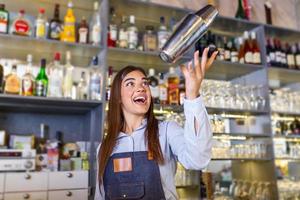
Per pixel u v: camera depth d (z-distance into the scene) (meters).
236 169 2.16
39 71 1.80
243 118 2.17
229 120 2.10
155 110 1.84
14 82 1.63
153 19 2.17
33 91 1.66
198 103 0.76
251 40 2.30
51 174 1.49
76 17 2.08
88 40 1.90
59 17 2.01
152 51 1.92
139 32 2.15
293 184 2.34
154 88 1.87
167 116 1.83
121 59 2.02
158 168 0.92
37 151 1.72
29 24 1.79
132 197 0.90
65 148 1.81
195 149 0.76
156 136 0.95
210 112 2.02
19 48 1.83
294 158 2.36
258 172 2.20
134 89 0.99
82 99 1.69
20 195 1.41
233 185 2.11
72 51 1.88
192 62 0.77
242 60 2.21
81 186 1.54
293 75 2.48
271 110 2.26
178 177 1.83
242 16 2.51
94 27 1.85
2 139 1.69
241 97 2.20
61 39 1.79
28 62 1.81
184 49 0.81
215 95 2.11
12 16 1.91
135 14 2.09
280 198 2.24
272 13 2.75
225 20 2.19
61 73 1.80
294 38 2.53
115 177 0.94
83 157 1.73
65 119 1.99
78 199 1.52
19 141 1.74
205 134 0.76
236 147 2.09
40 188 1.45
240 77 2.39
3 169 1.43
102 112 1.68
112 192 0.93
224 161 2.12
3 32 1.67
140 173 0.92
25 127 1.88
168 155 0.95
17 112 1.88
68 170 1.59
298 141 2.43
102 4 1.90
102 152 0.99
